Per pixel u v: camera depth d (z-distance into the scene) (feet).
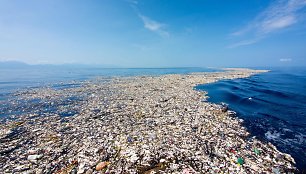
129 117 52.95
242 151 32.68
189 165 27.58
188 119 50.34
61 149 32.89
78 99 79.15
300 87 106.11
